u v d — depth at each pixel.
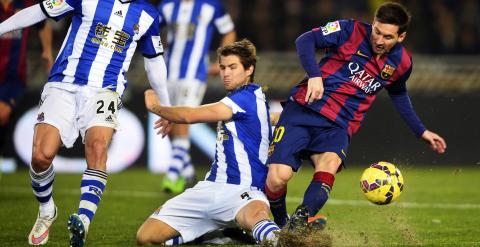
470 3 56.66
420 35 55.38
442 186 37.78
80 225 17.17
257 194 19.31
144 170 46.56
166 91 20.94
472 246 19.89
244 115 19.56
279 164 19.25
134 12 19.81
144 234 19.66
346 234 21.92
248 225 18.58
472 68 50.97
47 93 19.34
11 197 31.73
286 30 55.25
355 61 20.14
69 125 19.12
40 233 19.95
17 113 45.78
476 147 48.78
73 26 19.66
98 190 18.44
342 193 34.25
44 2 19.48
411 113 21.36
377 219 25.81
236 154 19.61
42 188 19.62
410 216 26.56
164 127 20.72
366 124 48.22
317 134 19.94
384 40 19.38
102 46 19.42
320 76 19.55
